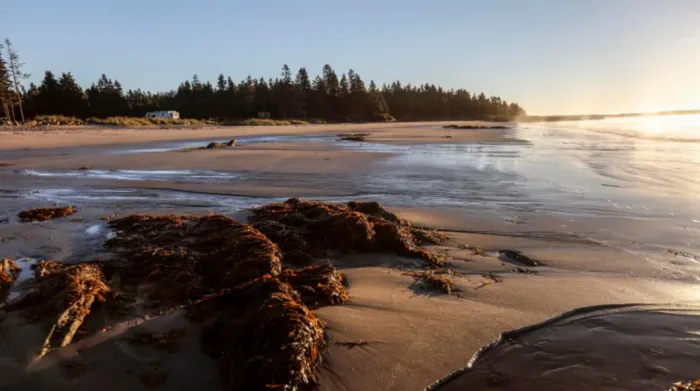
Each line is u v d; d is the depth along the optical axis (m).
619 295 4.72
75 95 79.62
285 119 82.06
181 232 6.08
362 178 12.94
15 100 58.75
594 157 18.06
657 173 13.42
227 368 3.36
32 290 4.50
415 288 4.85
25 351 3.43
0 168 15.00
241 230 5.72
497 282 5.09
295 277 4.69
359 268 5.48
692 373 3.37
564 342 3.81
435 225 7.74
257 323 3.62
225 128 50.56
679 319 4.19
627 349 3.70
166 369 3.35
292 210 7.00
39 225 7.21
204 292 4.58
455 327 4.00
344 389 3.20
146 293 4.50
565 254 6.14
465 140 30.61
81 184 11.87
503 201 9.78
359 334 3.81
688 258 6.00
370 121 97.19
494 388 3.25
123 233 6.36
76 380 3.21
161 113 74.69
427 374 3.37
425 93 122.44
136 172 14.14
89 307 3.98
